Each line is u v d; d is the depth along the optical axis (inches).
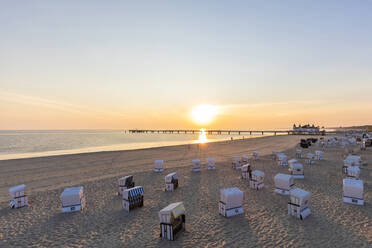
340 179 681.6
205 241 330.0
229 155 1336.1
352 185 466.0
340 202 477.7
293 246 309.6
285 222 386.0
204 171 855.1
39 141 3267.7
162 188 633.0
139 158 1237.7
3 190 658.8
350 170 642.2
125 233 364.2
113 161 1135.6
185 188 625.0
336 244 312.0
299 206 399.2
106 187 657.0
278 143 2214.6
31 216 448.5
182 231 364.5
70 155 1369.3
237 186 629.3
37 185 701.9
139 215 438.6
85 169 938.7
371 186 589.3
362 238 326.3
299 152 1139.3
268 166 917.8
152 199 536.1
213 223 392.2
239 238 336.2
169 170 888.3
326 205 461.1
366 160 987.9
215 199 525.7
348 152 1263.5
